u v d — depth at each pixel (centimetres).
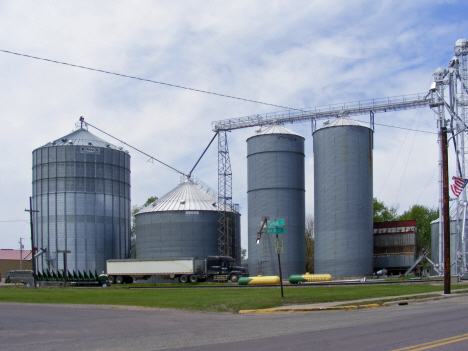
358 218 7088
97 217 8494
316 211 7475
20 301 3603
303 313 2603
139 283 7425
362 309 2750
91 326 2184
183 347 1553
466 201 6188
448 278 3566
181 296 3716
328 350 1393
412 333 1655
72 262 8250
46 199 8462
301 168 7931
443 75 6378
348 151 7212
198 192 8988
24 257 13750
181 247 8350
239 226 9138
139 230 8744
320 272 7256
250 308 2802
